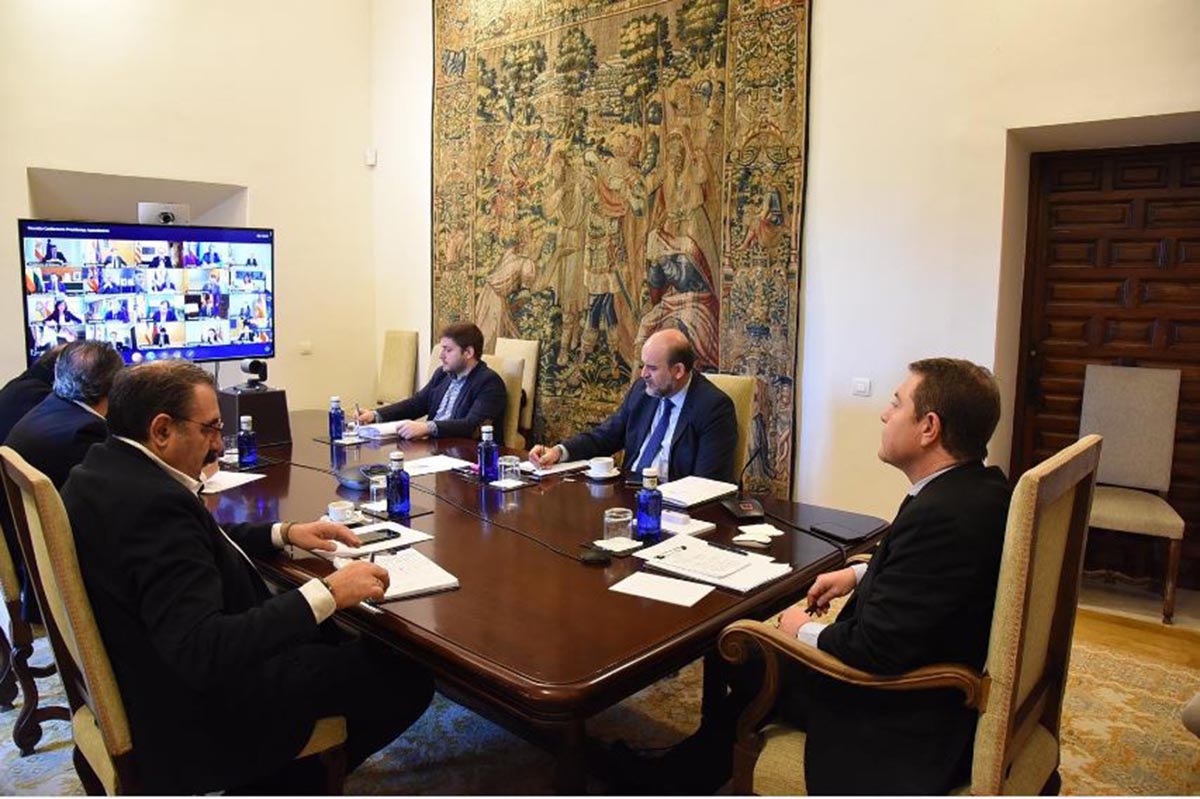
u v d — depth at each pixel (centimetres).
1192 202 344
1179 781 224
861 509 377
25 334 416
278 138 536
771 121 386
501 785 220
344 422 357
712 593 176
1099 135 335
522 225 496
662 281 432
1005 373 360
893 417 162
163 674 153
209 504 243
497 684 138
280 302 546
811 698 162
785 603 184
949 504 147
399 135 568
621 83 439
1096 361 369
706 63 404
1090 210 364
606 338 461
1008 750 141
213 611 146
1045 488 135
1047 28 318
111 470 154
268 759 163
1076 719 256
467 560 194
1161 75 297
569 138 466
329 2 554
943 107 343
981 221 339
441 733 247
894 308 362
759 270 395
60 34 444
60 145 448
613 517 211
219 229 472
